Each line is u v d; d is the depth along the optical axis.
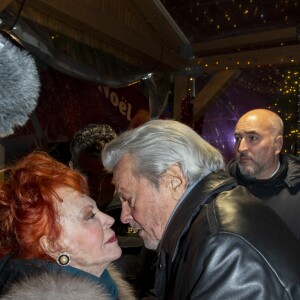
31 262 0.75
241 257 0.80
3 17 1.75
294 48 2.93
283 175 2.03
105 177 1.78
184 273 0.89
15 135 2.30
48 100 2.54
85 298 0.66
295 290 0.79
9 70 0.77
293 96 3.50
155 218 1.03
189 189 1.00
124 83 2.76
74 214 0.81
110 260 0.86
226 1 2.77
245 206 0.92
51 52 2.09
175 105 3.48
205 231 0.86
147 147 1.00
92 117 2.92
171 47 3.24
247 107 3.74
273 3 2.70
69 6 2.06
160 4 2.80
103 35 2.40
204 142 1.08
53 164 0.87
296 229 1.91
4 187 0.82
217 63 3.27
